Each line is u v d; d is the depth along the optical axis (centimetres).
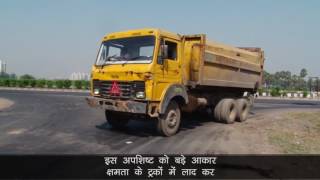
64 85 5091
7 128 1073
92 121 1285
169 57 977
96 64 1006
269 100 3166
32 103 2084
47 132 1012
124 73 918
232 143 888
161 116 957
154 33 919
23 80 5266
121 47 967
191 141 909
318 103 2791
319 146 855
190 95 1107
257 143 891
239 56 1366
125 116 1063
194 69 1073
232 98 1373
